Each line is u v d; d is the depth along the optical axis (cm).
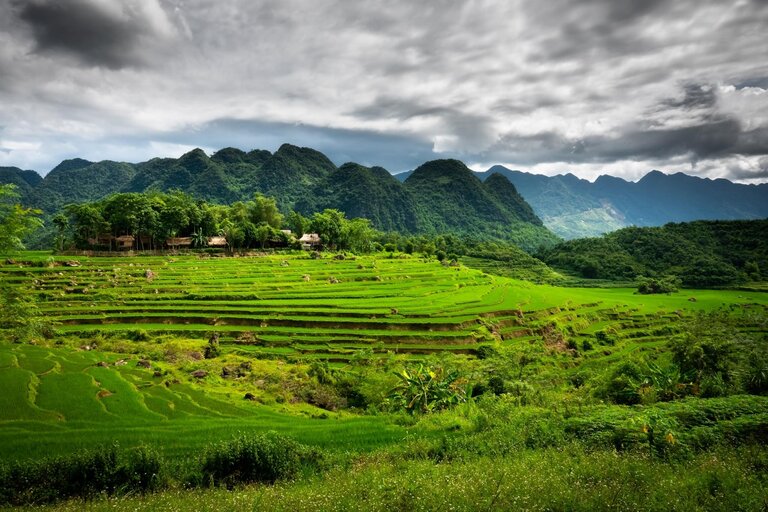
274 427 3481
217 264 12575
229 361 6306
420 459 2205
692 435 1927
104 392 4200
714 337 5619
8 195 4056
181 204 15638
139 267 11481
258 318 8588
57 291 9000
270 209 18625
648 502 1239
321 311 9081
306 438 3055
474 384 4944
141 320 8262
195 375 5438
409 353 7894
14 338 5875
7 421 3388
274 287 10681
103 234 14388
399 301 10238
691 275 18200
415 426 3281
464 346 8125
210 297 9575
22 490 2012
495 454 2091
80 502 1812
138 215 14025
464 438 2436
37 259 10725
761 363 3969
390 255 16675
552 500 1262
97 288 9506
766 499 1228
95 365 5103
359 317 9088
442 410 4034
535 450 2050
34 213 4197
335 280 11862
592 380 4534
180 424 3562
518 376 5481
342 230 18112
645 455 1744
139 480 2105
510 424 2561
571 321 10456
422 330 8781
